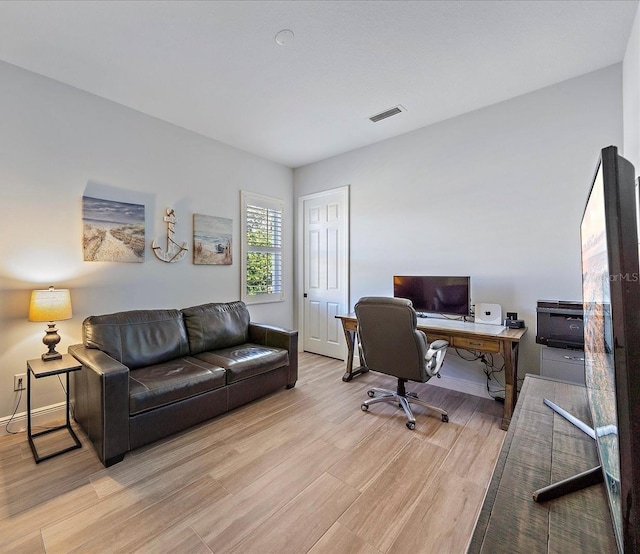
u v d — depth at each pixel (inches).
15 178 89.0
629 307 23.2
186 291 130.6
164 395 82.5
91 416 78.3
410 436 86.7
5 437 85.8
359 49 82.8
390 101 109.1
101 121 105.3
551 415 50.4
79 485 66.7
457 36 78.1
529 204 105.0
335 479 68.9
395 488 66.1
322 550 51.6
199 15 70.9
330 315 166.1
